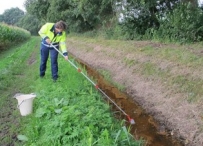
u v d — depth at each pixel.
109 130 4.27
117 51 12.20
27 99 5.04
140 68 9.00
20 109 5.09
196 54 8.38
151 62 8.91
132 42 13.48
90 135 3.73
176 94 6.45
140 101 6.97
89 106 5.03
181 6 11.88
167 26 12.50
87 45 18.08
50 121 4.40
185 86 6.56
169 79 7.25
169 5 14.15
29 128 4.44
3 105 5.85
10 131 4.54
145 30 15.43
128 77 8.98
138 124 5.30
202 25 10.98
